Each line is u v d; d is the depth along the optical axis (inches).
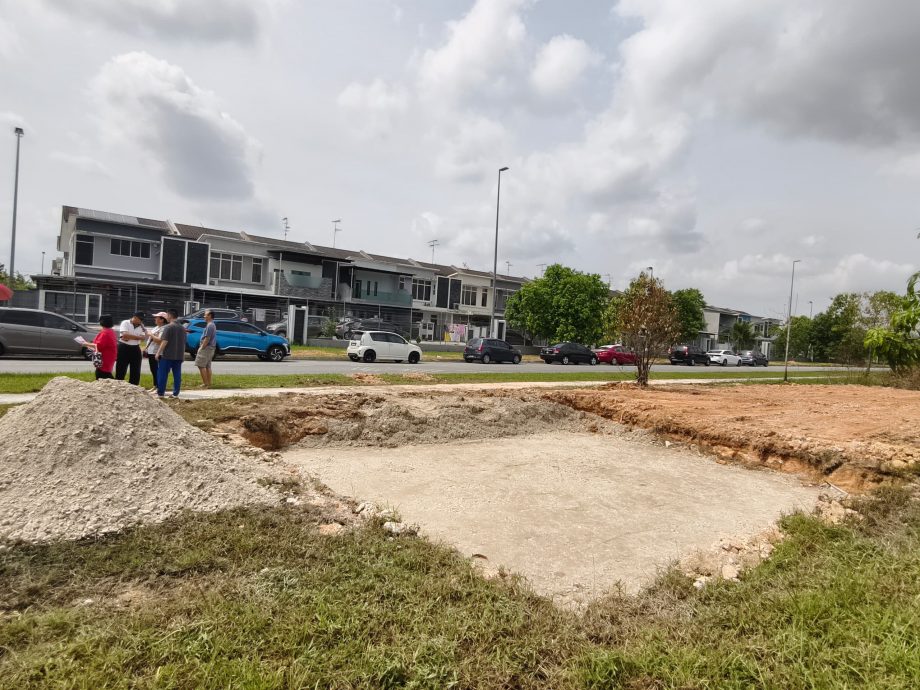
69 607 129.0
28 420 215.6
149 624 120.1
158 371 409.4
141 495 194.2
